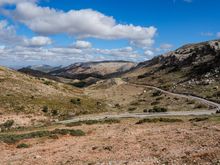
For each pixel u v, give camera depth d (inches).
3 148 1430.9
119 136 1609.3
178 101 4579.2
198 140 1305.4
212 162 783.7
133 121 2450.8
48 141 1563.7
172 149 1153.4
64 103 4074.8
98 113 3715.6
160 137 1478.8
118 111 4001.0
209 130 1571.1
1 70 5049.2
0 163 1107.3
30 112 3376.0
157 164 838.5
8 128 2689.5
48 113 3496.6
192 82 6432.1
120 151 1208.8
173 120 2282.2
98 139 1561.3
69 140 1577.3
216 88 5324.8
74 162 1051.3
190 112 3457.2
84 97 5147.6
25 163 1084.5
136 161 918.4
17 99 3722.9
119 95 6264.8
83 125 2262.6
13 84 4367.6
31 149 1375.5
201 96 4837.6
